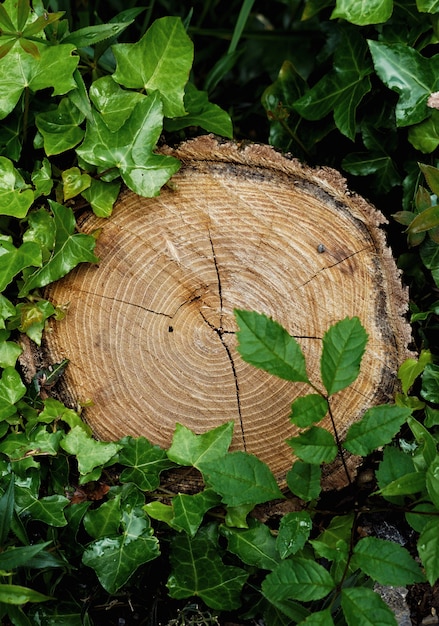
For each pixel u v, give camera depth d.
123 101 1.35
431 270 1.41
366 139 1.46
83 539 1.41
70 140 1.35
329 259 1.34
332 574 1.30
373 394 1.37
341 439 1.38
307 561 1.25
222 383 1.36
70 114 1.35
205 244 1.34
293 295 1.34
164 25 1.33
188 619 1.37
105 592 1.39
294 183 1.33
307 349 1.35
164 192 1.33
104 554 1.34
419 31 1.40
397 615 1.37
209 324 1.35
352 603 1.22
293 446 1.27
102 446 1.36
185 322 1.35
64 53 1.33
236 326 1.35
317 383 1.36
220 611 1.38
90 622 1.35
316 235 1.33
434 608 1.39
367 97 1.46
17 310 1.34
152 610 1.38
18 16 1.30
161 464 1.37
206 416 1.38
